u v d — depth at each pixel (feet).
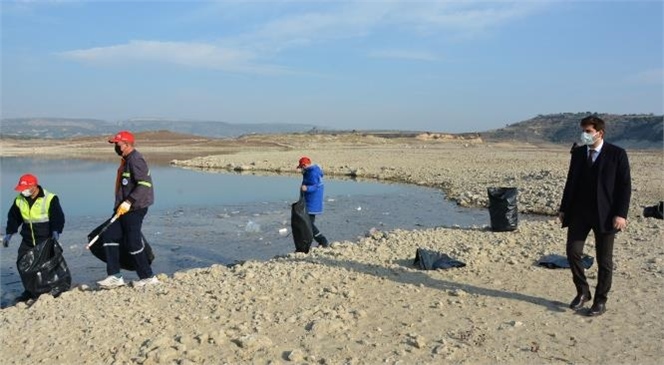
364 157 141.49
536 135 362.74
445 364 16.74
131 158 26.63
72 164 135.13
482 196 64.54
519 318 20.63
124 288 26.07
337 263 29.30
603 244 20.52
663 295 22.97
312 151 180.96
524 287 24.57
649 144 264.93
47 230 26.66
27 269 25.85
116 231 27.04
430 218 53.47
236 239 42.50
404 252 32.04
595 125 20.15
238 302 22.93
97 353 18.07
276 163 123.13
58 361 17.57
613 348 17.72
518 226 40.37
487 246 33.17
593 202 20.38
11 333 20.15
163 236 43.62
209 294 24.20
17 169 116.37
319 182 36.01
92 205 61.57
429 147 223.30
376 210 58.65
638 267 27.73
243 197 69.87
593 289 24.16
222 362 17.07
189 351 17.38
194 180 93.25
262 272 27.73
